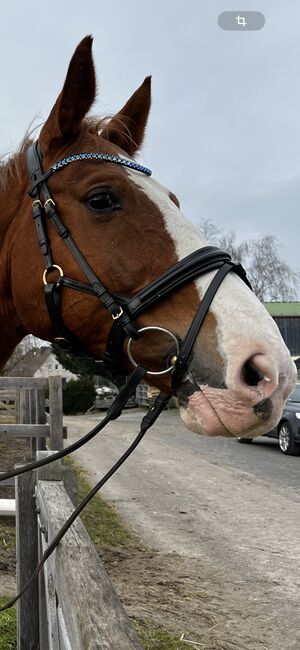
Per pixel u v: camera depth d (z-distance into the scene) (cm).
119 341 188
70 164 203
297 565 516
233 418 167
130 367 193
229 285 179
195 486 859
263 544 577
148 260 187
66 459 1102
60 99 204
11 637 342
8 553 511
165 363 181
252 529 630
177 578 478
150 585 459
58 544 168
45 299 198
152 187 200
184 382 177
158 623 386
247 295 179
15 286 215
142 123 247
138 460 1116
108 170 198
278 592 453
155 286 182
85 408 2812
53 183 203
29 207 212
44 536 220
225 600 435
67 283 194
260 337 170
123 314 185
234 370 167
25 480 279
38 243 204
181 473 969
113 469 180
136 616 394
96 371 238
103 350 194
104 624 112
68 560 151
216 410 168
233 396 167
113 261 189
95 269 190
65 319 197
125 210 193
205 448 1309
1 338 245
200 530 624
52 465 262
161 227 191
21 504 279
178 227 191
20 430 622
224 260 185
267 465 1053
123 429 1773
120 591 442
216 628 384
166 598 434
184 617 400
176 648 350
